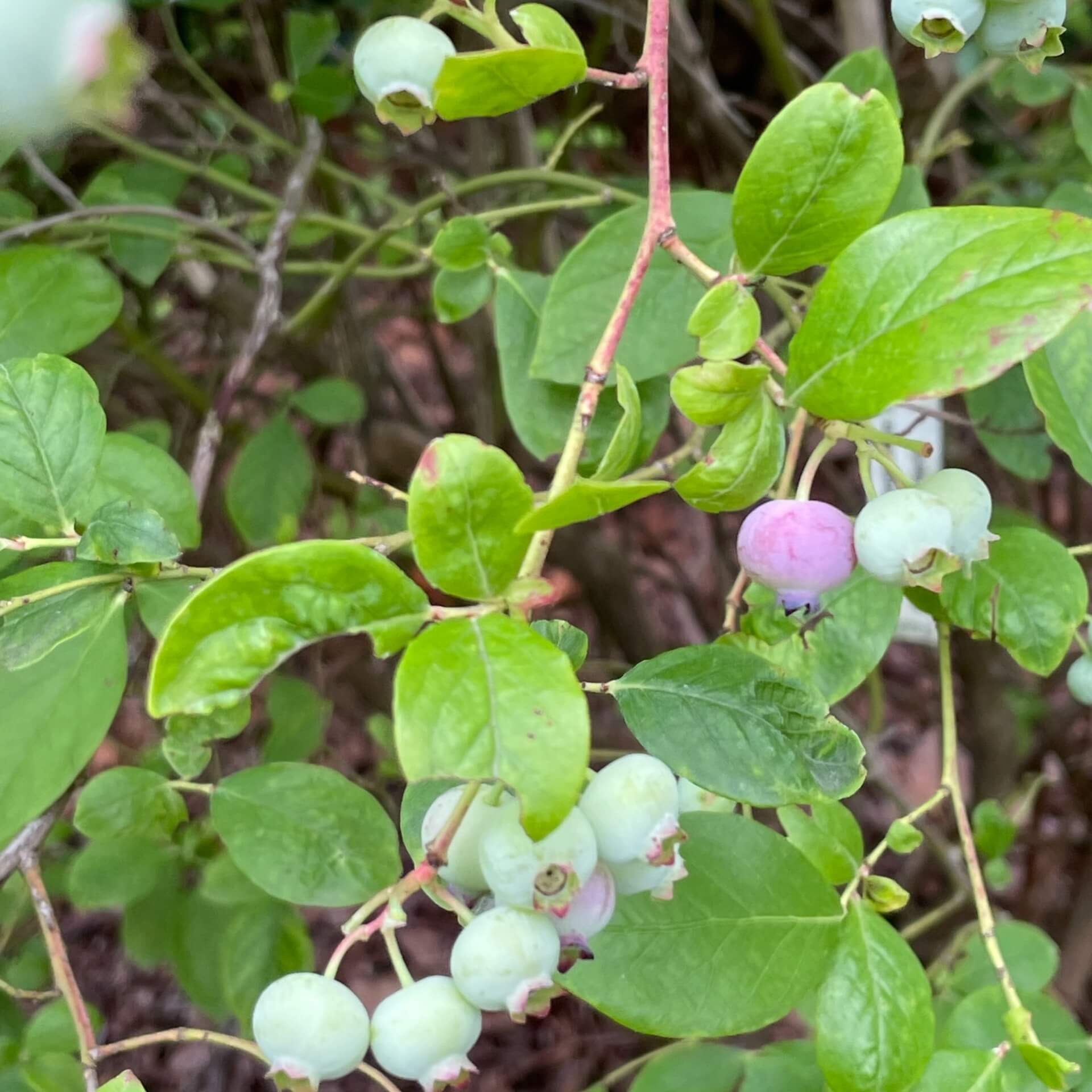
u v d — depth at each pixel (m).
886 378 0.14
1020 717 0.46
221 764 0.41
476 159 0.42
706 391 0.15
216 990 0.30
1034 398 0.20
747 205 0.15
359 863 0.21
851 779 0.16
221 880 0.27
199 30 0.41
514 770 0.12
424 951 0.53
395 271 0.35
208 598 0.13
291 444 0.33
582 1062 0.53
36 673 0.18
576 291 0.21
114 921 0.56
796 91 0.35
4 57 0.09
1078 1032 0.21
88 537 0.17
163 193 0.33
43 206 0.36
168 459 0.21
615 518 0.61
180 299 0.50
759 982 0.18
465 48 0.34
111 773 0.23
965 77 0.36
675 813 0.14
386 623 0.13
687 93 0.41
